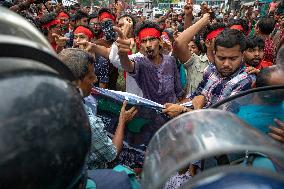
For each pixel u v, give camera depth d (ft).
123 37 8.73
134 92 10.11
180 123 2.68
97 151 5.60
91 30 14.71
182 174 5.04
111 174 3.82
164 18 30.55
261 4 62.28
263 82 4.54
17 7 14.97
